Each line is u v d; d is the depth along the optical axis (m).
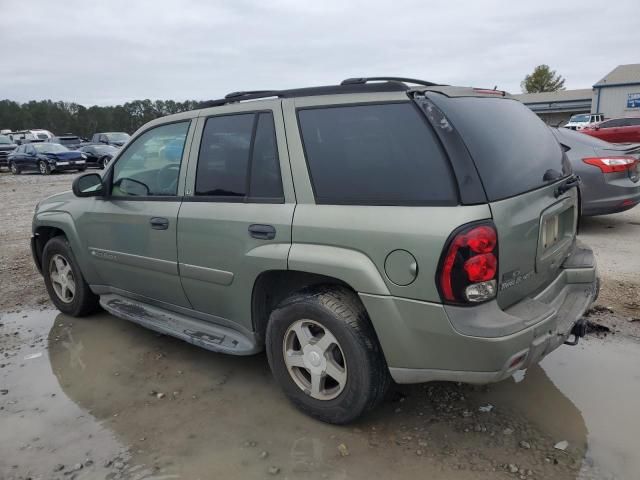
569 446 2.85
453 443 2.92
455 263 2.47
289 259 3.00
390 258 2.65
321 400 3.11
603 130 22.09
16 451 3.01
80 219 4.56
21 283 6.19
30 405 3.50
